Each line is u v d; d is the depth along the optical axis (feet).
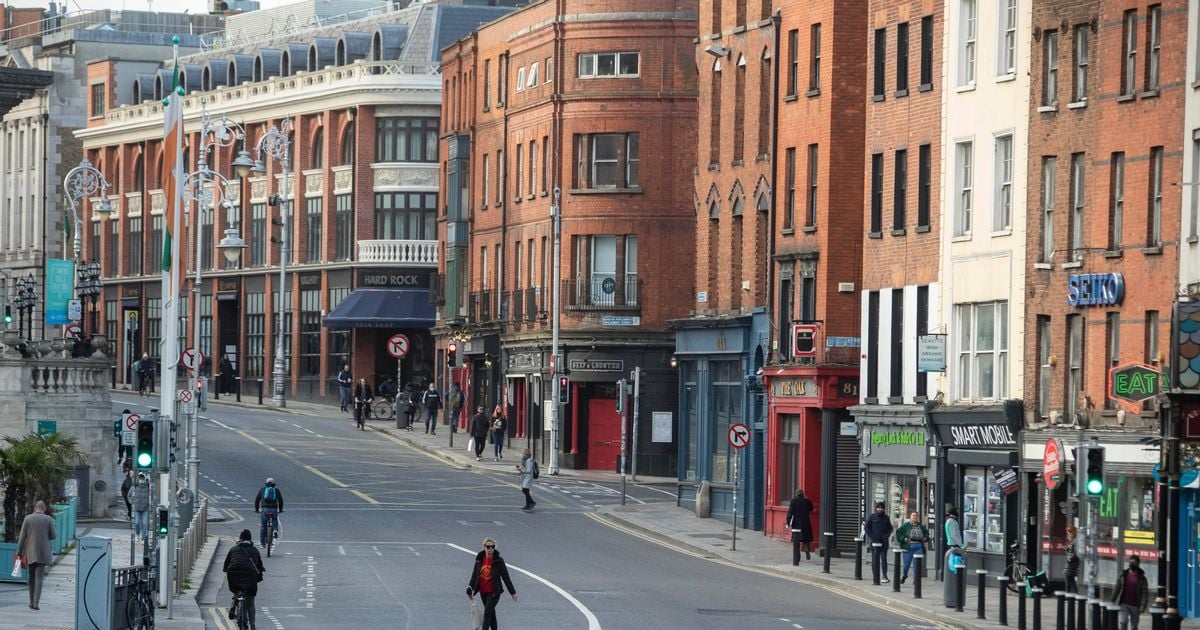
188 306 551.59
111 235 595.06
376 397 486.38
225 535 249.96
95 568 145.59
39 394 278.05
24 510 219.41
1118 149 207.41
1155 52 203.62
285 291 517.14
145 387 492.95
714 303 304.71
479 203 426.92
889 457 245.65
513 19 404.36
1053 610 194.39
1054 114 218.59
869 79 255.91
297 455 356.38
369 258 490.08
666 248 368.48
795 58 273.54
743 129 294.66
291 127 520.01
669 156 369.71
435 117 495.00
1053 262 217.56
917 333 243.60
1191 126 194.80
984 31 231.91
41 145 630.74
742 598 195.72
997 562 223.30
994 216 229.45
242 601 157.28
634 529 273.95
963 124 234.79
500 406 371.76
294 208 517.96
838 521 257.34
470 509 288.51
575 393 369.09
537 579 207.31
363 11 579.07
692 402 307.58
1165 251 199.00
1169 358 189.78
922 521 238.48
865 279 255.91
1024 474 217.56
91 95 608.19
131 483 249.55
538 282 390.63
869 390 254.47
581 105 374.43
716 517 289.74
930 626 178.50
